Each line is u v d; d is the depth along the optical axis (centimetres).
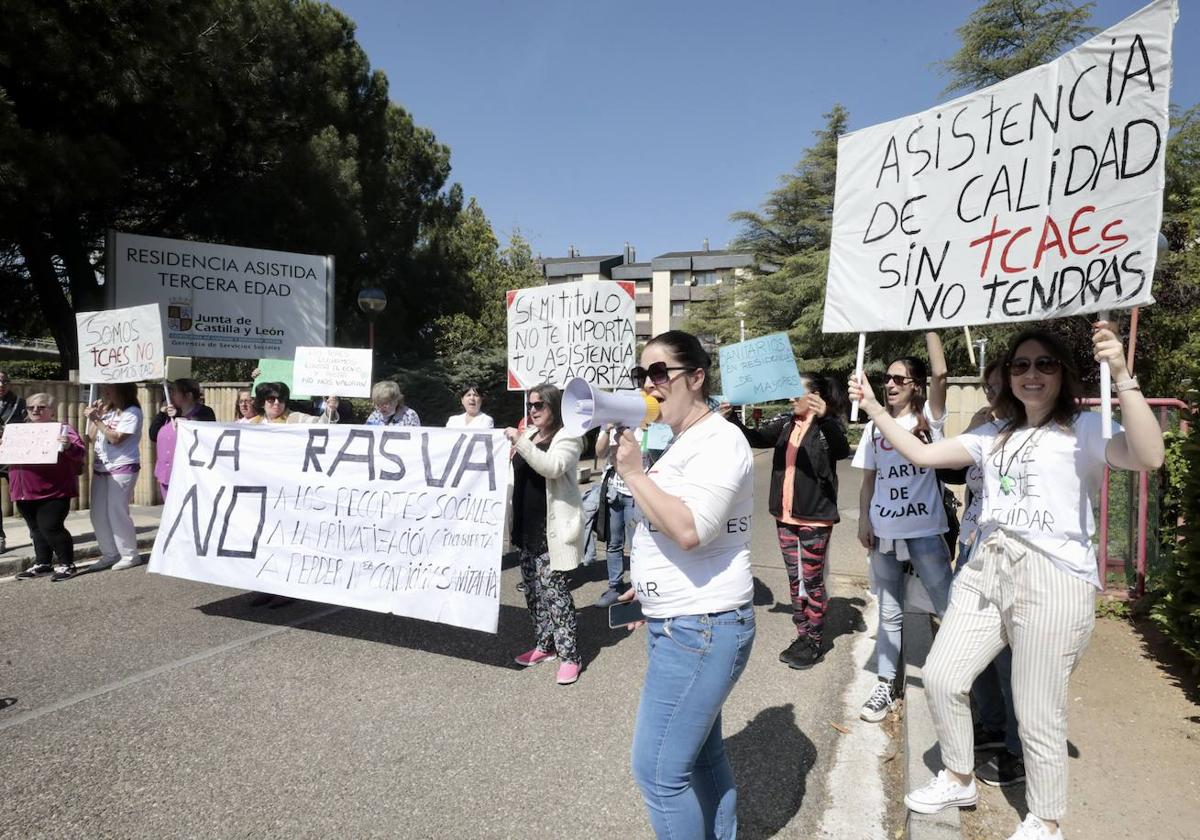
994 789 301
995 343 2192
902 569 397
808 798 312
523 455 423
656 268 7031
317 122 1778
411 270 2200
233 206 1560
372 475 473
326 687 419
